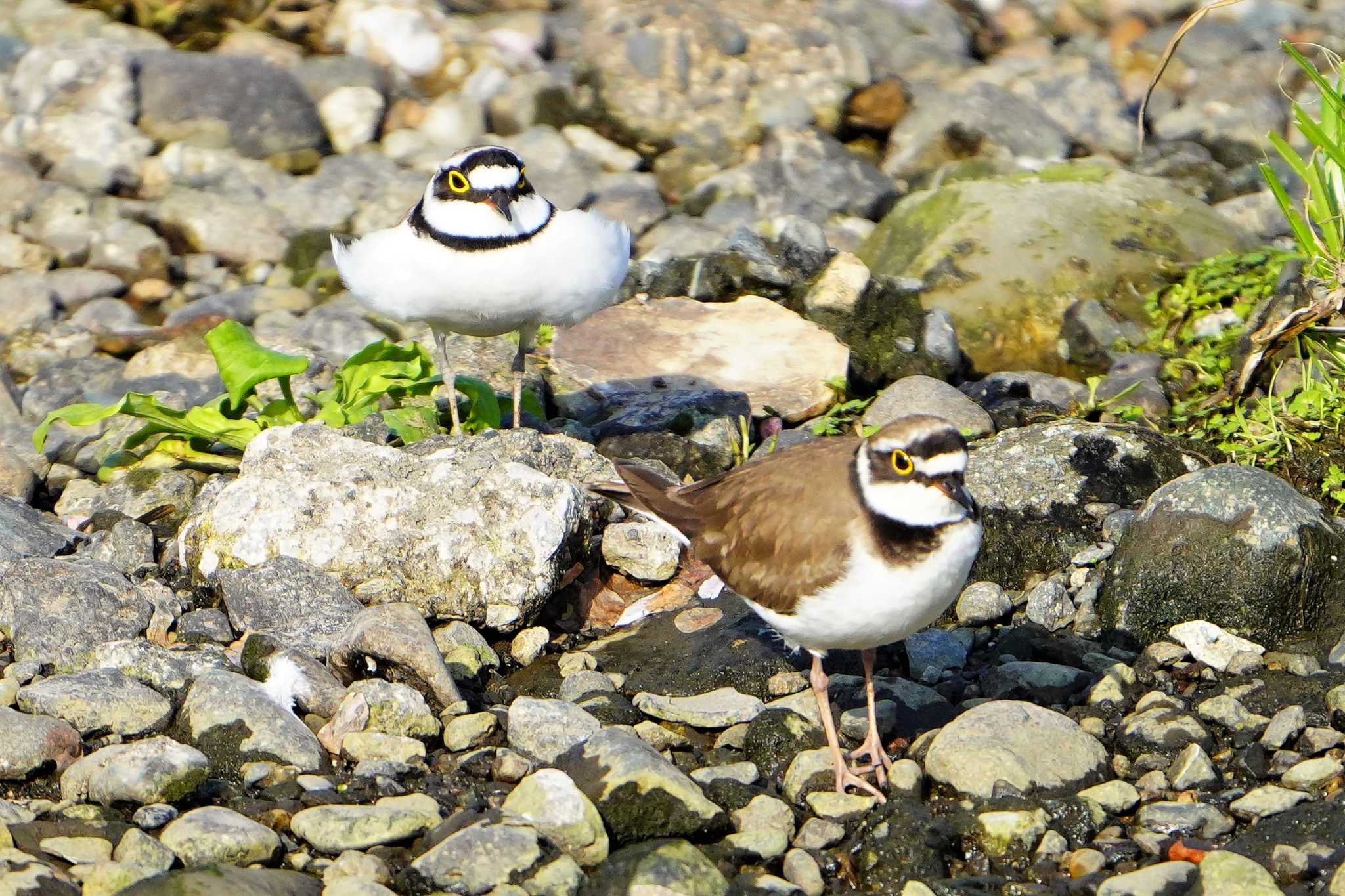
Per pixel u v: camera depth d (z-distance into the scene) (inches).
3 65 757.9
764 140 746.2
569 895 314.5
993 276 600.4
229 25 803.4
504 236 460.4
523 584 426.0
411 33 786.8
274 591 416.5
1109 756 360.2
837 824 340.8
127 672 391.9
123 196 702.5
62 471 526.0
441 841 325.1
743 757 373.7
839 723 381.4
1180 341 576.7
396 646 385.1
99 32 779.4
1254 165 715.4
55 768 357.1
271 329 605.0
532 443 466.6
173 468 514.6
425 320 487.2
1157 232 615.8
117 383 571.2
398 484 436.5
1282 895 306.5
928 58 792.9
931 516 325.7
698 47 762.2
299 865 328.5
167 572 458.6
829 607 336.8
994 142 733.9
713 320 589.6
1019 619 430.6
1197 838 333.1
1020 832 331.6
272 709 369.7
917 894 317.7
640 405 545.3
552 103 761.6
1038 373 569.3
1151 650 400.5
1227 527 408.8
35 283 630.5
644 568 450.0
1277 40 791.1
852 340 587.5
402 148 738.8
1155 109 767.7
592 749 349.1
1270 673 387.9
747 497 357.4
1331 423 494.6
